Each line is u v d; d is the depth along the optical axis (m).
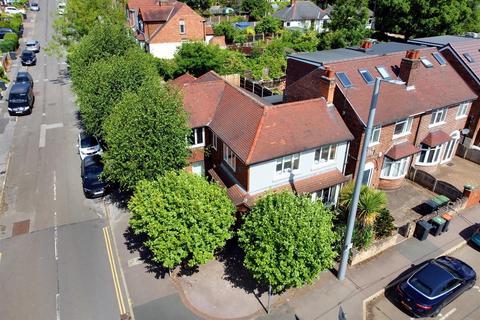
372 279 19.95
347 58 26.98
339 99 24.30
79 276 19.88
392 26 55.34
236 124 23.12
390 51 29.89
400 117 24.80
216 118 24.91
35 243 22.06
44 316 17.69
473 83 30.06
